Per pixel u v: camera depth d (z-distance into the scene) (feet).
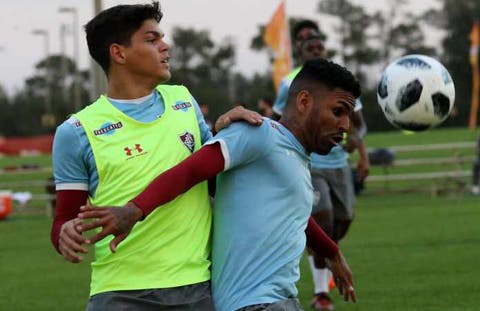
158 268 22.71
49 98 397.39
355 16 371.97
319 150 23.58
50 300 53.06
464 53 329.31
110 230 21.07
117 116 23.30
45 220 106.63
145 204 21.43
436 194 113.70
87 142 23.03
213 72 384.27
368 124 289.94
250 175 23.06
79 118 23.25
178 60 385.70
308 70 23.34
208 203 23.93
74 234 21.09
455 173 115.85
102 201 23.09
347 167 50.34
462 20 341.41
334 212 50.80
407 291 51.08
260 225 22.86
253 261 22.84
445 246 68.44
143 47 23.30
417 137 198.70
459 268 58.13
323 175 49.29
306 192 23.67
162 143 23.30
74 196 23.24
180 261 22.81
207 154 22.25
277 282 22.84
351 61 372.99
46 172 150.61
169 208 22.81
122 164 22.88
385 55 372.38
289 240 23.15
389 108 33.99
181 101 24.39
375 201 110.01
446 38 342.85
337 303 48.78
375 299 49.24
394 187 122.72
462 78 322.75
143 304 22.62
